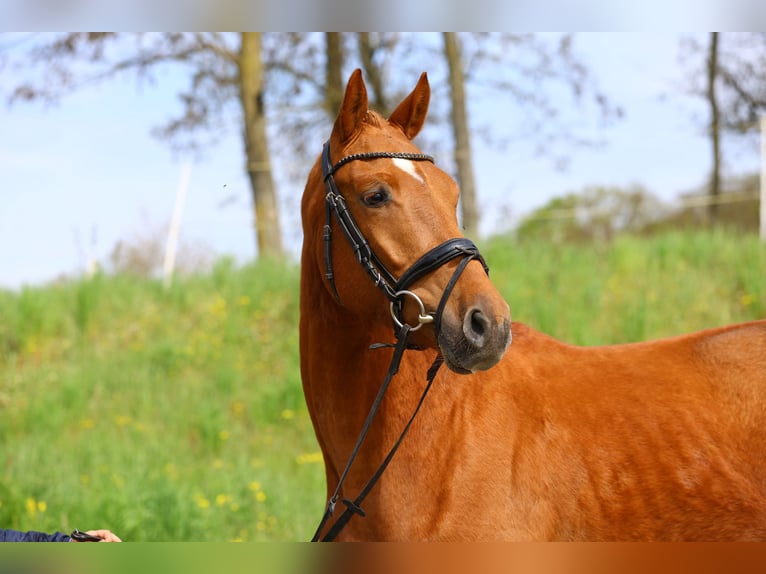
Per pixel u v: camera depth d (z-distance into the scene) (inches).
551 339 168.9
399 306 140.6
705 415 153.4
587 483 148.1
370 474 153.7
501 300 133.7
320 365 159.3
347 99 150.8
